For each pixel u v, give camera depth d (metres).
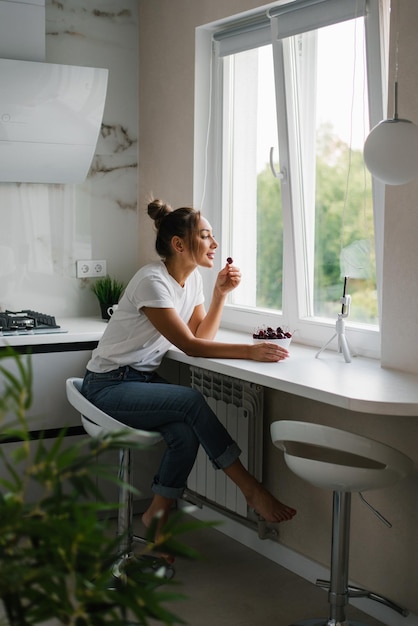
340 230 3.25
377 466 2.67
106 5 4.19
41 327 3.78
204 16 3.72
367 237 3.09
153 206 3.37
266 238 3.68
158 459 3.99
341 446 2.44
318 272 3.39
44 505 1.15
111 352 3.27
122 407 3.17
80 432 3.73
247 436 3.39
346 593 2.76
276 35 3.32
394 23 2.69
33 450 3.61
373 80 2.91
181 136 3.96
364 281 3.14
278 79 3.36
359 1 2.89
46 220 4.16
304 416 3.27
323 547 3.25
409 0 2.62
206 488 3.69
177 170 4.01
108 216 4.32
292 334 3.48
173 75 3.99
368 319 3.15
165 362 4.00
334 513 2.72
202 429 3.11
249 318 3.74
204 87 3.85
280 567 3.43
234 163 3.84
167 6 4.00
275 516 3.14
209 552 3.56
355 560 3.08
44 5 3.78
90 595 1.09
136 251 4.43
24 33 3.76
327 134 3.24
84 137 3.91
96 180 4.27
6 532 1.10
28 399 1.18
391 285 2.81
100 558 1.14
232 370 2.95
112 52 4.23
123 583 1.18
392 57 2.71
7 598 1.08
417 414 2.37
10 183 4.05
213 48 3.83
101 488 3.78
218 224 3.91
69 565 1.10
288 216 3.42
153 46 4.15
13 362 3.54
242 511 3.46
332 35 3.16
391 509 2.90
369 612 3.02
